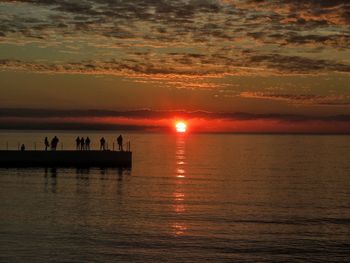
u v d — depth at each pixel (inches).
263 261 962.7
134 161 3558.1
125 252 1005.8
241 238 1120.8
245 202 1622.8
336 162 3848.4
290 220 1323.8
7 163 2386.8
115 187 1888.5
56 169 2395.4
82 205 1478.8
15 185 1866.4
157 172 2623.0
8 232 1131.9
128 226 1217.4
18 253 981.2
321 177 2578.7
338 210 1491.1
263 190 1966.0
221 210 1455.5
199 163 3489.2
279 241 1099.9
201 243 1076.5
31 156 2402.8
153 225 1231.5
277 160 4060.0
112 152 2486.5
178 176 2432.3
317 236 1148.5
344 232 1189.7
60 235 1117.7
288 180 2395.4
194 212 1412.4
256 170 2972.4
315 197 1779.0
